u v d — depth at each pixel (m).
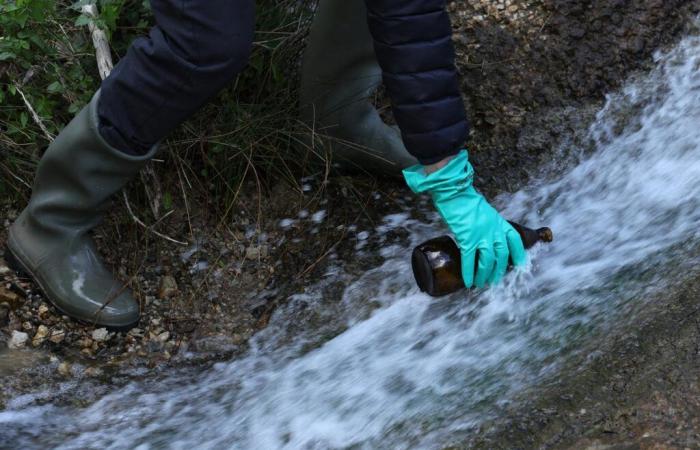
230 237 3.48
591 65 3.63
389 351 3.17
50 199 3.22
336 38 3.29
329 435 2.99
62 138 3.13
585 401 2.81
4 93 3.38
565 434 2.77
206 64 2.92
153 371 3.25
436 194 3.01
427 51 2.88
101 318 3.28
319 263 3.44
